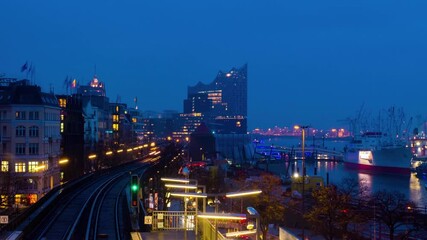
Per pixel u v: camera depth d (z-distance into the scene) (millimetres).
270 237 76812
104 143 198500
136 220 58469
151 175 111188
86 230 58625
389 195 139750
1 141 110938
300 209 90188
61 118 137750
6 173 99250
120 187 105062
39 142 112000
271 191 93000
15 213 90125
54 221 65688
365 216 84562
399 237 79250
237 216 30438
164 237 49688
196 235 44531
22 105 111000
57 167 124688
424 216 83188
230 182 128375
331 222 75312
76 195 92688
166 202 87188
